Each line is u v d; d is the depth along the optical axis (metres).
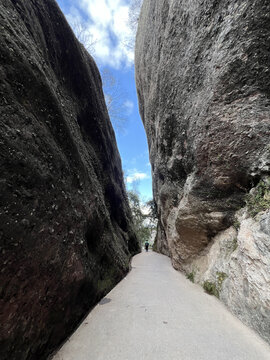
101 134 7.15
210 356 1.60
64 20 5.14
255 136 2.67
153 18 6.79
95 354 1.72
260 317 1.92
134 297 3.27
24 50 2.35
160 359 1.59
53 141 2.47
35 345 1.59
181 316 2.40
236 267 2.59
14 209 1.52
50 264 1.89
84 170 3.45
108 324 2.29
